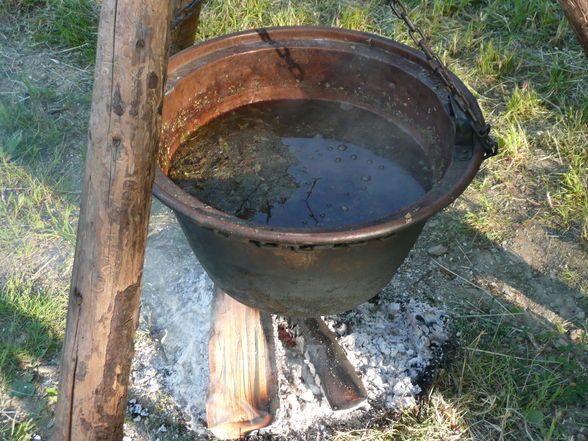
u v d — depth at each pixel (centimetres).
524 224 316
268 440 235
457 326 272
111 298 170
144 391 250
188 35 304
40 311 273
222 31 415
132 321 177
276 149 236
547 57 407
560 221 317
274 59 243
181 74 225
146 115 156
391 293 286
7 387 251
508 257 303
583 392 249
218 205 214
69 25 422
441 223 318
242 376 235
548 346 266
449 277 294
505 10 437
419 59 230
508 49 412
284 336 261
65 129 362
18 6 437
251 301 212
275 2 439
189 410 242
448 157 205
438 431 238
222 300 251
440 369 255
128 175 160
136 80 152
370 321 269
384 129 244
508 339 268
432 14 434
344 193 220
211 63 232
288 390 247
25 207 319
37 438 236
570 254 303
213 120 246
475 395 248
